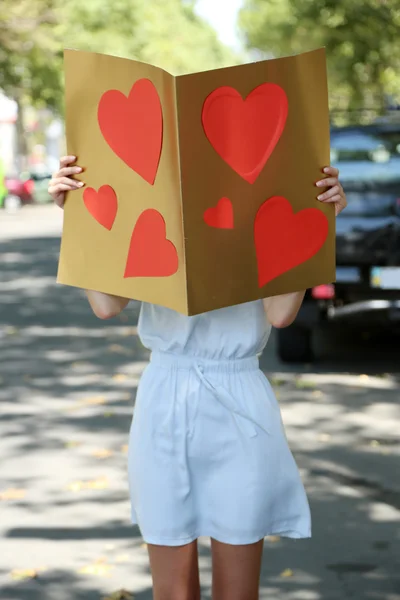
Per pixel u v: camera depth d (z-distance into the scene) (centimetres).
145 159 260
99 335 1083
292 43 2811
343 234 806
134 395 775
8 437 648
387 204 808
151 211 262
